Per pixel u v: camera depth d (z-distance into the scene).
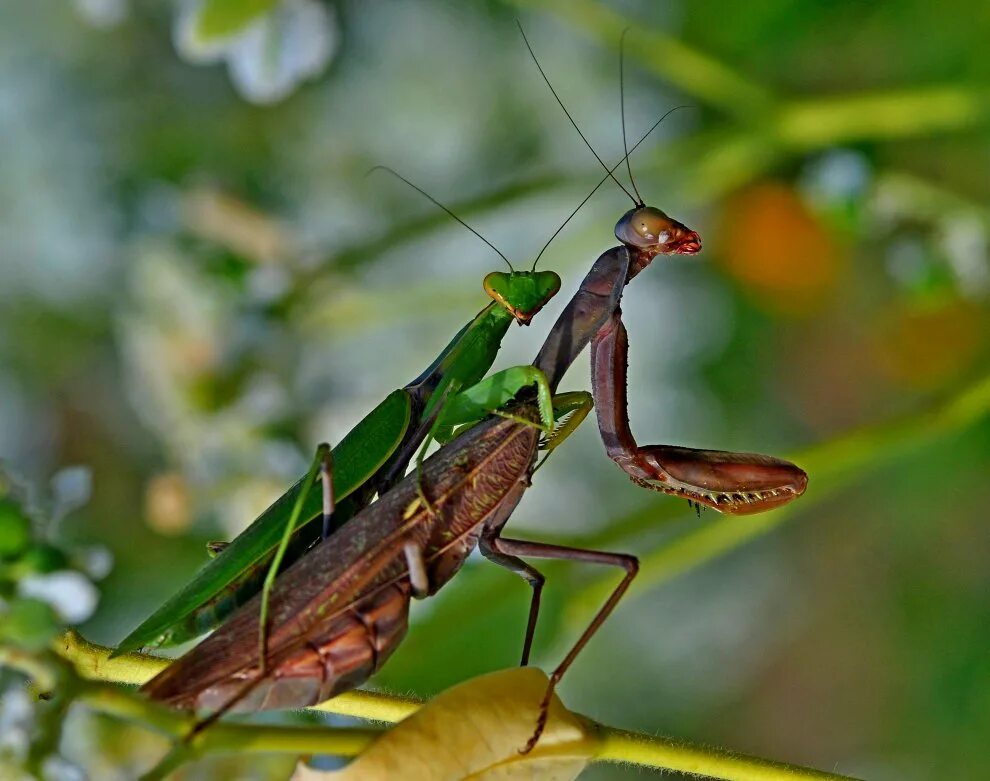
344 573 0.42
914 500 0.59
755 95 0.51
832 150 0.52
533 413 0.43
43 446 0.59
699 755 0.41
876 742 0.61
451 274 0.55
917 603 0.60
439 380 0.43
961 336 0.56
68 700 0.40
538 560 0.48
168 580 0.54
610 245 0.54
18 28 0.61
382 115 0.60
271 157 0.59
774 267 0.57
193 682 0.41
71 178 0.60
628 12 0.55
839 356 0.59
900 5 0.53
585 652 0.59
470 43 0.60
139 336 0.51
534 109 0.59
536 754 0.41
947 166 0.54
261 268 0.51
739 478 0.43
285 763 0.43
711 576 0.62
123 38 0.61
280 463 0.50
